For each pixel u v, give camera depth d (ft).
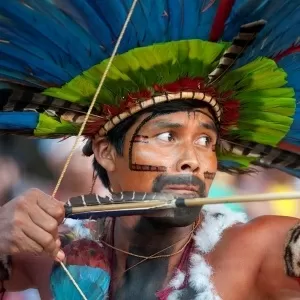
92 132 20.06
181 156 18.65
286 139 20.99
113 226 19.85
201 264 18.70
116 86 19.06
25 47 19.15
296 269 17.94
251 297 18.75
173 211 17.84
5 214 17.21
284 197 15.58
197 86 18.76
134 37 18.29
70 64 19.07
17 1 18.42
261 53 18.78
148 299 18.94
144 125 18.89
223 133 20.68
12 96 20.15
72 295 18.94
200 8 17.90
